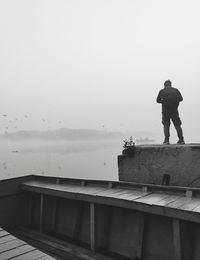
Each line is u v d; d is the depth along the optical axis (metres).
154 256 4.17
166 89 7.40
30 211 6.77
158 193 4.73
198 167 5.69
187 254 3.73
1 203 6.45
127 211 4.68
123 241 4.63
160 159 6.35
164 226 4.15
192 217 3.46
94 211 4.80
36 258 3.07
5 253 3.21
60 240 5.37
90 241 5.13
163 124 7.53
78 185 6.07
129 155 6.96
